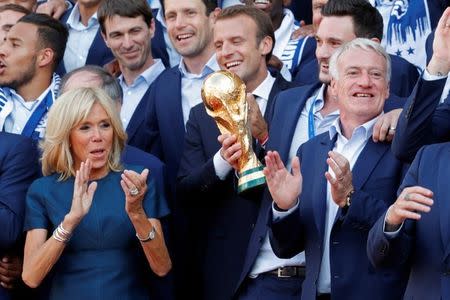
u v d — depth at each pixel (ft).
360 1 58.59
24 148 57.67
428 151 46.83
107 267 53.01
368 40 52.26
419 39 67.21
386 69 51.83
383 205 49.60
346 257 49.93
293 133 54.95
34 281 52.39
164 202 55.83
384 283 49.67
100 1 72.43
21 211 56.44
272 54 64.64
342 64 51.83
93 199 53.31
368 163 50.96
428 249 45.78
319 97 55.31
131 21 66.54
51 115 54.08
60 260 53.21
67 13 75.56
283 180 50.08
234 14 59.31
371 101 51.44
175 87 63.41
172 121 62.85
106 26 67.15
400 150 48.75
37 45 64.18
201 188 56.95
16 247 57.11
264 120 56.59
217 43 59.67
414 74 61.26
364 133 51.62
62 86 58.65
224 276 57.21
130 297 53.31
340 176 48.70
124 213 53.31
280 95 56.29
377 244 46.09
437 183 45.93
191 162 58.75
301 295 51.83
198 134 59.06
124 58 66.69
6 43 64.08
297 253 51.98
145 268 54.39
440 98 47.65
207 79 53.21
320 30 58.54
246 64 59.00
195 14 63.87
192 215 59.72
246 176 52.16
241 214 57.06
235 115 52.65
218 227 57.57
